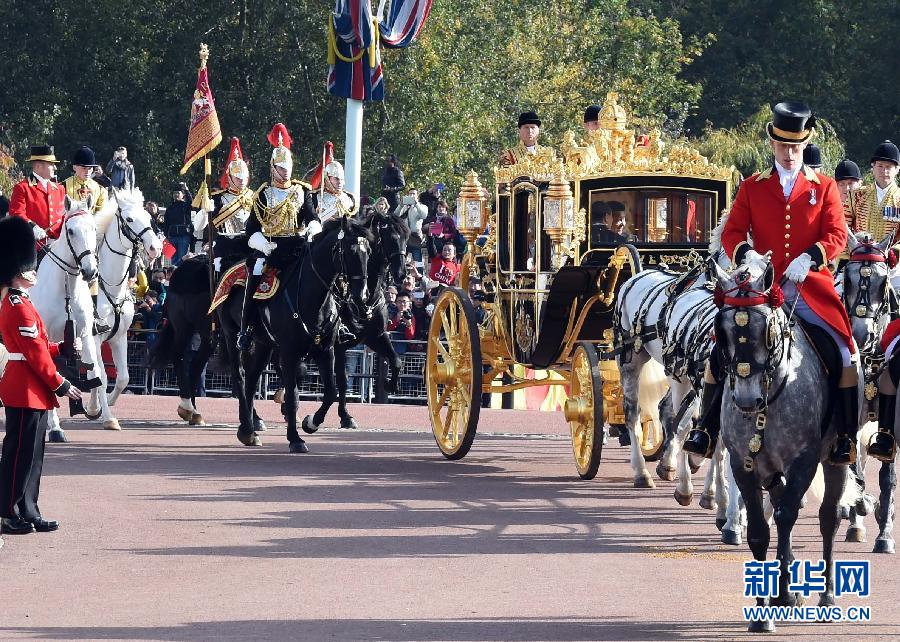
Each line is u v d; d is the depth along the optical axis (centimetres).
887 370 4291
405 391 10188
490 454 7431
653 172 6656
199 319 8331
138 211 7794
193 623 3744
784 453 3812
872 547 4891
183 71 17500
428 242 11138
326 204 8369
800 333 3884
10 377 4972
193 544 4803
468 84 16962
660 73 19838
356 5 11075
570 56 19250
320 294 7188
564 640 3609
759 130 17188
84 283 7219
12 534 4972
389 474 6512
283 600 4006
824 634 3725
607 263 6444
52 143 18200
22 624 3734
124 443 7488
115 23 17862
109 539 4891
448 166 16575
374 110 16712
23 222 5003
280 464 6781
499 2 17838
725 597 4112
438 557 4609
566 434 8575
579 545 4853
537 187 6712
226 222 8181
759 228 4112
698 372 4772
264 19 17388
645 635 3678
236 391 7631
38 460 5041
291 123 17250
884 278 4950
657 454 6931
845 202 5728
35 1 18150
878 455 4291
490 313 7169
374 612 3872
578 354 6456
